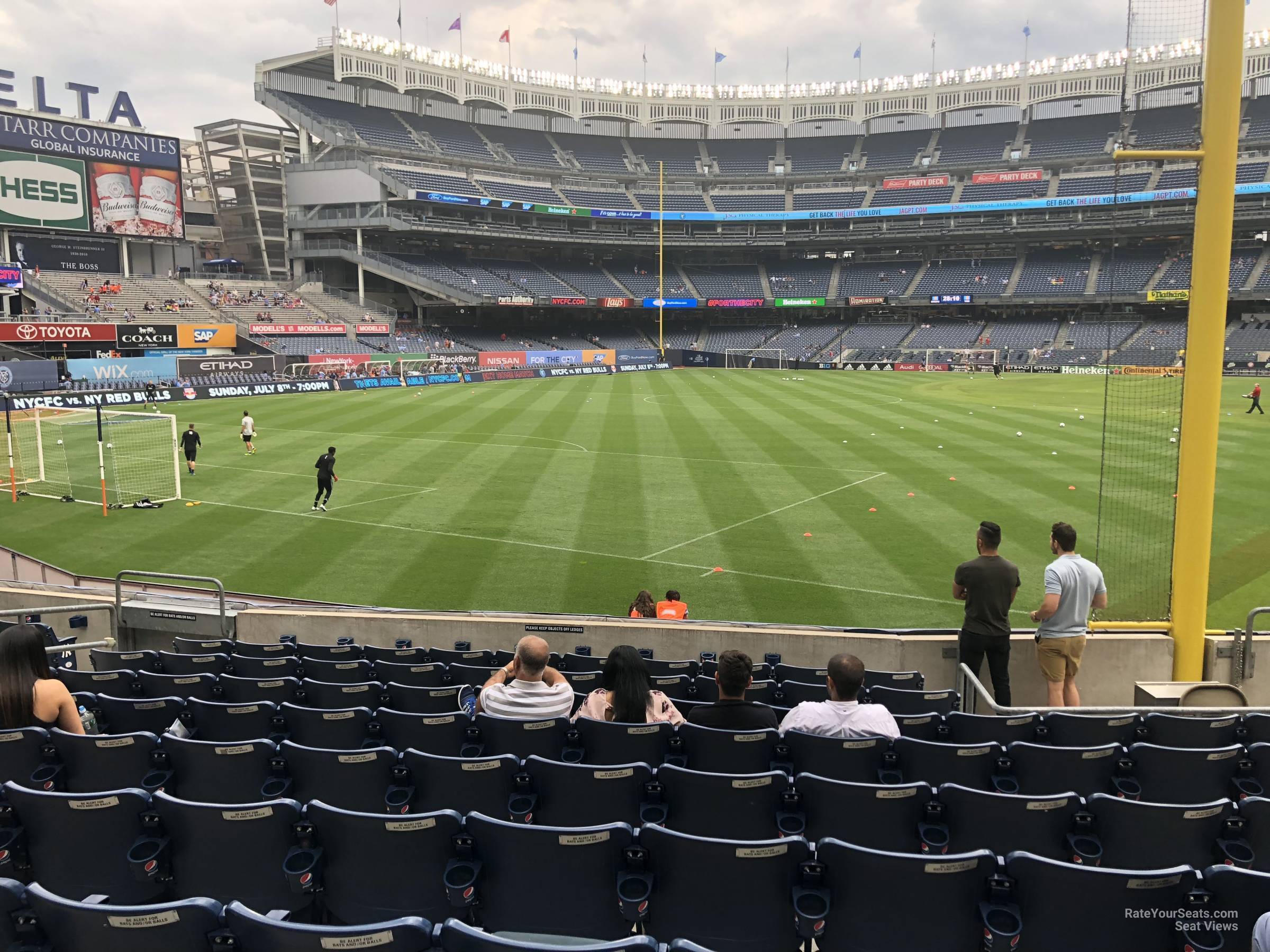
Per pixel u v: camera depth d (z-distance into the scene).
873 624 12.76
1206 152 7.23
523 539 17.64
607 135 87.50
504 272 78.56
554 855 3.95
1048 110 81.25
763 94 86.25
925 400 45.31
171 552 16.73
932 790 4.57
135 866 4.29
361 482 23.53
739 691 5.67
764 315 86.94
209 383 47.44
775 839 3.82
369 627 10.09
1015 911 3.67
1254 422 34.75
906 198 80.12
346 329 64.00
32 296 53.03
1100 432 31.66
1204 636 8.13
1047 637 7.91
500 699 6.12
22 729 5.38
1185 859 4.39
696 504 20.72
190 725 6.55
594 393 50.25
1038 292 73.88
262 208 73.25
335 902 4.26
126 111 66.19
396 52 74.62
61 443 27.09
